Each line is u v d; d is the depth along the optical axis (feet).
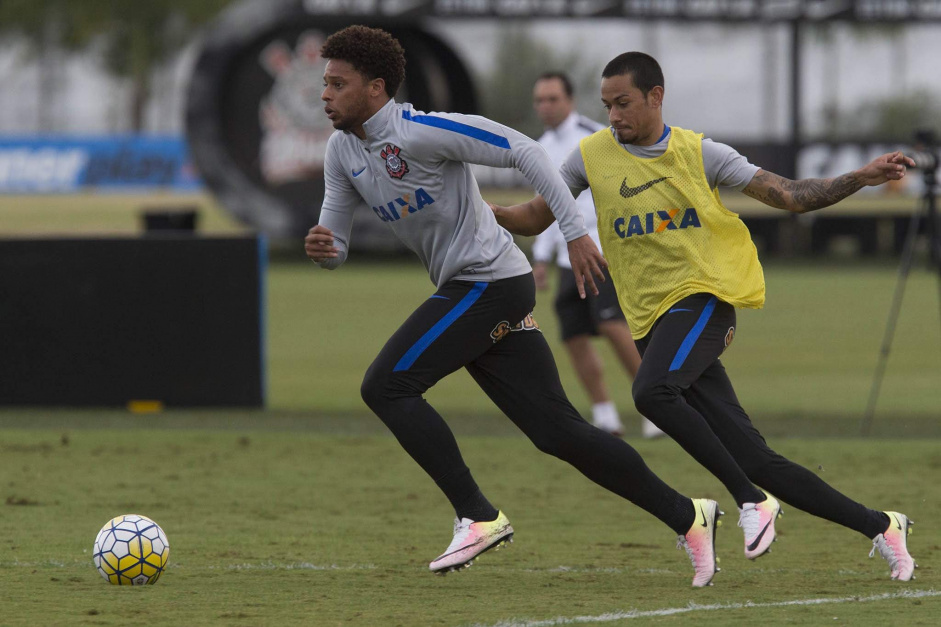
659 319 61.16
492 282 59.47
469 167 59.77
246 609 54.80
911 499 83.15
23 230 345.51
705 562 59.77
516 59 376.89
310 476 92.32
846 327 193.77
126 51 572.10
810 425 113.91
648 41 368.07
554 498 85.40
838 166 361.92
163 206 443.73
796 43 362.53
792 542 72.49
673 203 60.39
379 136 58.59
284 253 349.82
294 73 331.57
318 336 182.80
